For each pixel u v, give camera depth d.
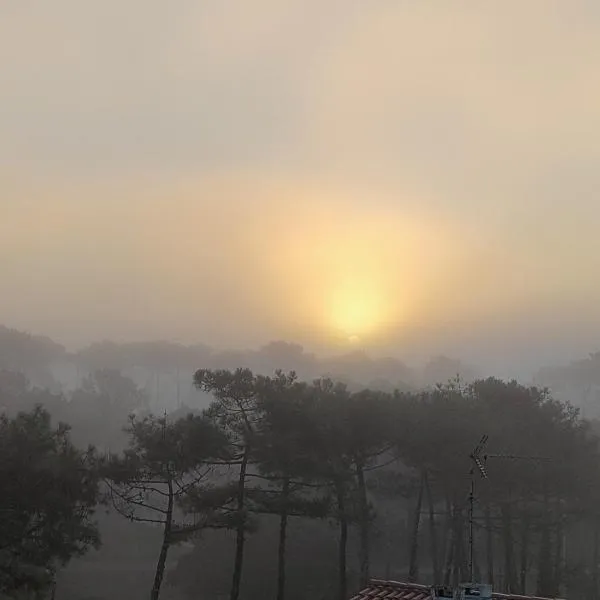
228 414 28.17
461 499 31.11
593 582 36.34
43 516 21.88
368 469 31.22
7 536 20.89
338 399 29.84
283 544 27.88
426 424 29.94
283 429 27.77
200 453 26.20
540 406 34.41
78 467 22.72
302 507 27.86
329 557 37.50
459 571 31.16
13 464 20.80
